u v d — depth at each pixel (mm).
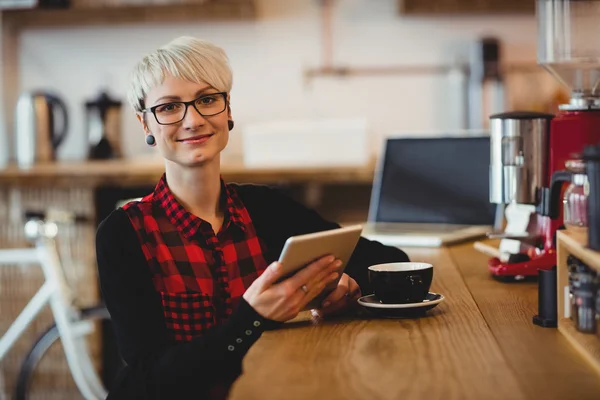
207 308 1838
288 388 1224
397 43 4855
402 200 2971
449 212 2906
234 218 1931
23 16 4941
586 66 2025
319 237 1555
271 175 4121
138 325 1733
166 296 1816
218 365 1580
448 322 1585
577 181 1505
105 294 1775
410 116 4875
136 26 5035
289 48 4930
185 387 1604
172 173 1877
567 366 1278
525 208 2227
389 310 1646
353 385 1223
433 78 4848
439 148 2963
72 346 3832
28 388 3908
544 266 1942
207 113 1826
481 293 1834
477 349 1388
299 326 1639
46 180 4066
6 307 4172
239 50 4965
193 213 1898
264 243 1999
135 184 4043
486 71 4652
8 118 5129
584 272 1403
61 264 4070
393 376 1257
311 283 1590
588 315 1399
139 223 1834
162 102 1811
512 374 1244
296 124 4605
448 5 4645
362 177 4090
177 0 4832
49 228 3871
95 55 5078
